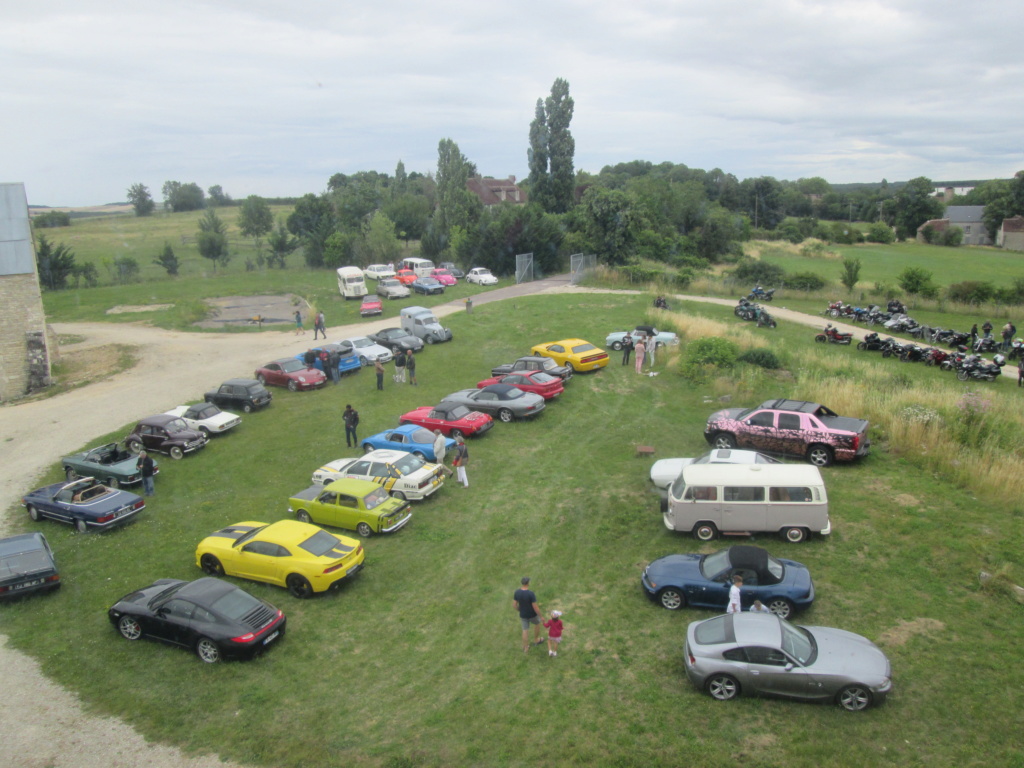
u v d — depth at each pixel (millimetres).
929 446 18328
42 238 61531
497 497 18047
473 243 60344
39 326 31328
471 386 28562
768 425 18859
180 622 12078
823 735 9008
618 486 18156
